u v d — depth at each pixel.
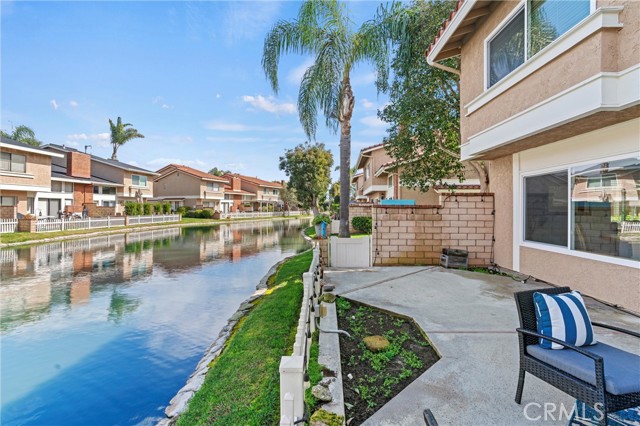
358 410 2.61
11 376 4.45
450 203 8.55
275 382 3.49
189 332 5.96
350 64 10.72
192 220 37.56
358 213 20.62
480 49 6.86
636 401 2.01
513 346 3.67
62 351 5.19
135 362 4.84
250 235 24.30
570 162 5.59
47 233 19.73
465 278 7.11
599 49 3.89
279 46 10.65
